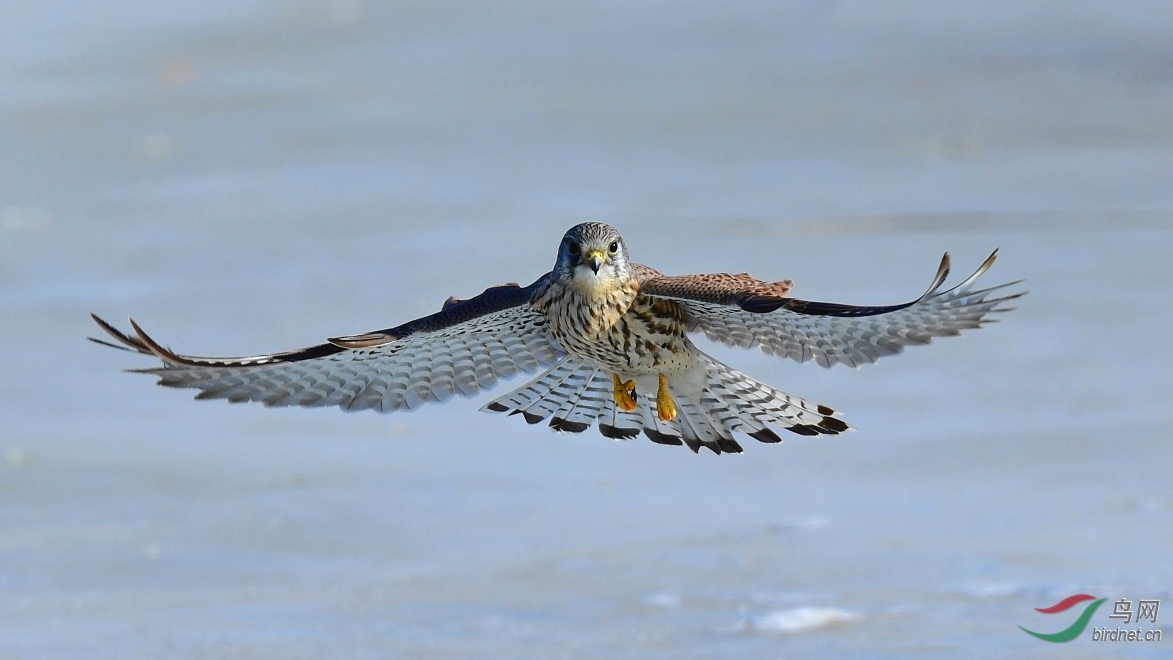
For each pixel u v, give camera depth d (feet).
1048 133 92.12
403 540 40.93
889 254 66.49
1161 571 36.27
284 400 28.32
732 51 129.59
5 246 72.33
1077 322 56.70
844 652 33.06
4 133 100.63
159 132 100.94
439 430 50.37
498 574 38.42
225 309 61.62
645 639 34.24
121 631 35.55
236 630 35.63
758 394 30.09
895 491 42.75
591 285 28.71
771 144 92.68
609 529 41.11
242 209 79.71
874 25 139.33
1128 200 74.28
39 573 39.29
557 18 148.05
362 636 34.96
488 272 65.98
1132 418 47.06
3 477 45.93
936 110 101.91
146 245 72.38
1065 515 40.22
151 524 42.34
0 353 57.36
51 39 136.36
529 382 30.76
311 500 43.98
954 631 33.83
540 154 91.86
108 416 51.52
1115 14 137.90
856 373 53.11
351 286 64.39
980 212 73.26
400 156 92.38
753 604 35.88
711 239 70.08
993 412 48.37
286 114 106.63
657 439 30.99
